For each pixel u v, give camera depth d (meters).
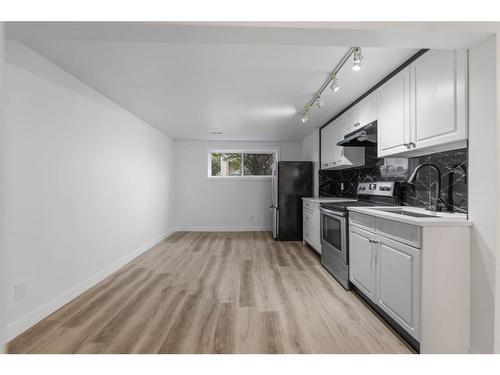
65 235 2.52
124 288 2.86
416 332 1.71
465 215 1.92
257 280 3.08
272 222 5.86
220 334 1.97
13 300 1.96
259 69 2.53
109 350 1.77
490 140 1.54
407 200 2.77
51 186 2.35
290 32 1.50
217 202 6.30
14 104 2.00
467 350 1.66
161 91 3.10
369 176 3.67
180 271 3.42
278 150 6.32
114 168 3.48
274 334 1.97
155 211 4.98
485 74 1.56
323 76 2.68
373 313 2.28
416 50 2.12
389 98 2.54
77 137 2.72
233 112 3.96
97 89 3.03
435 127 1.93
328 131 4.43
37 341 1.88
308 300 2.54
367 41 1.59
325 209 3.42
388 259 2.02
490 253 1.54
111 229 3.39
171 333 1.98
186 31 1.49
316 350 1.78
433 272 1.65
